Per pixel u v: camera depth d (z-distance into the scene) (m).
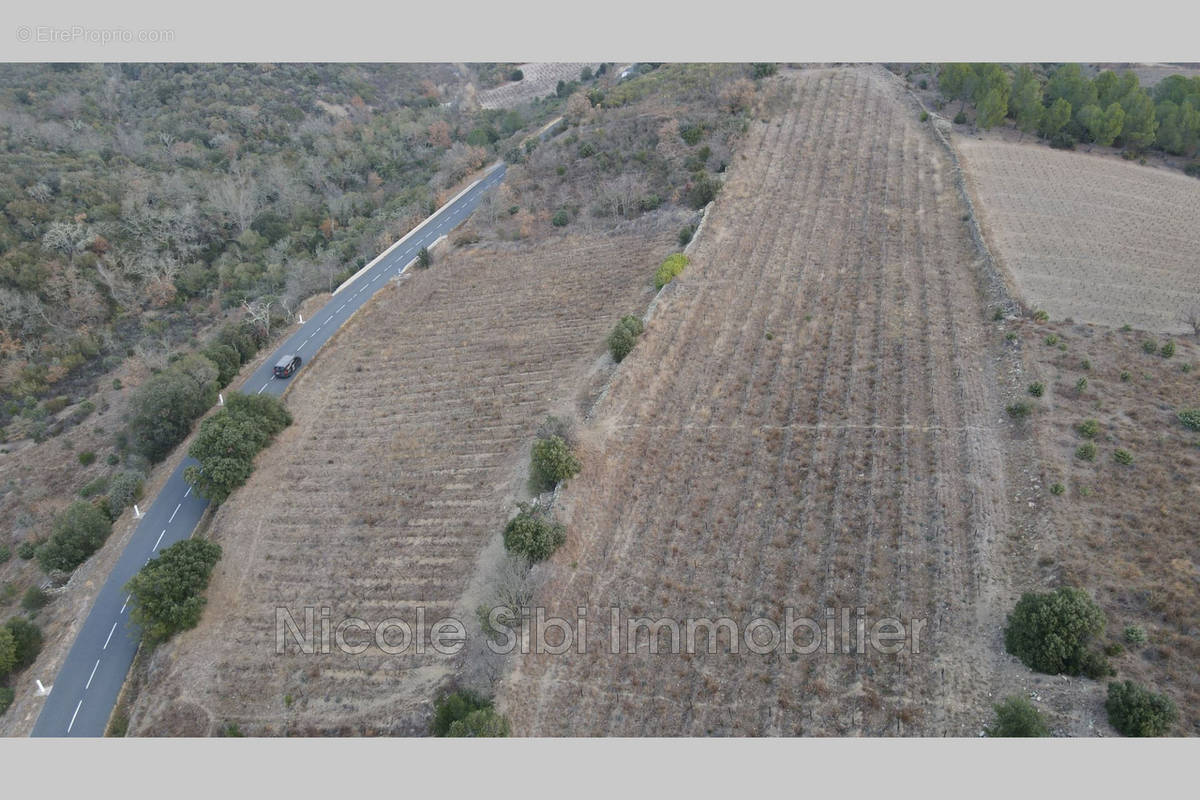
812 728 28.73
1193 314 51.12
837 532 36.53
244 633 38.00
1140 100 76.31
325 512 44.50
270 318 64.69
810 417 44.16
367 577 40.00
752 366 48.81
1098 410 42.00
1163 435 39.69
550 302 60.97
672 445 43.28
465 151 94.06
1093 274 56.31
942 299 53.41
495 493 43.53
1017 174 72.50
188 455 51.28
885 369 46.91
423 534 41.97
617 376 48.09
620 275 62.12
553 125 95.94
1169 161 76.50
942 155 74.50
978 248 58.62
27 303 69.19
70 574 45.03
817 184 70.00
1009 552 34.56
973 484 38.12
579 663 32.66
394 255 74.88
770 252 60.34
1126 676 28.67
